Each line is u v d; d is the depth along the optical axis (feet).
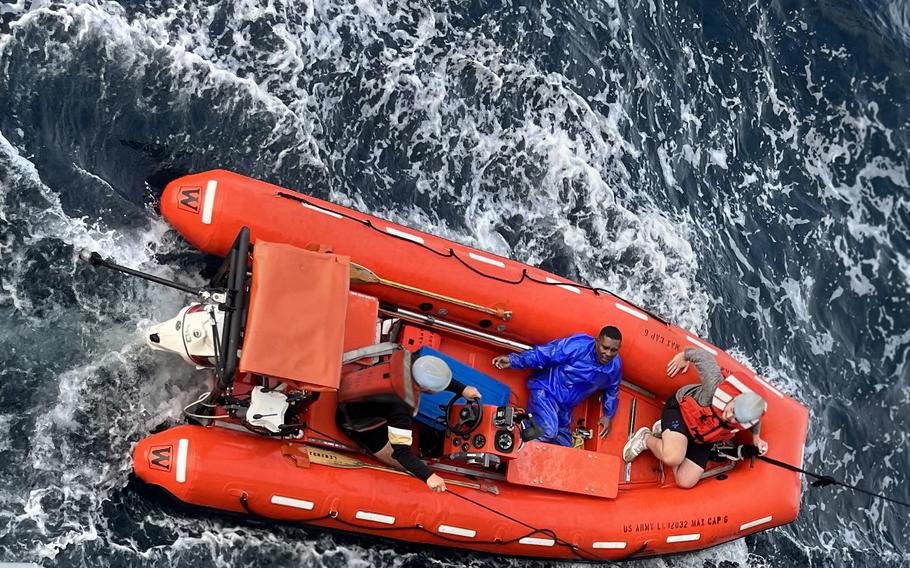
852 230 28.63
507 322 19.79
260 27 20.92
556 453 19.06
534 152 23.43
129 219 18.39
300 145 20.67
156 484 16.49
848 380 26.84
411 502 17.52
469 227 22.18
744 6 29.19
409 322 19.21
